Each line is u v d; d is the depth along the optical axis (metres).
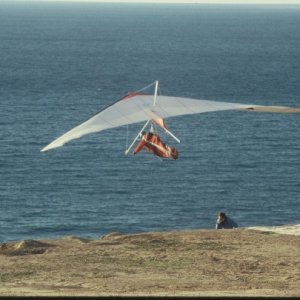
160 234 87.62
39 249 80.38
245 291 62.16
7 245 82.25
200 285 65.00
